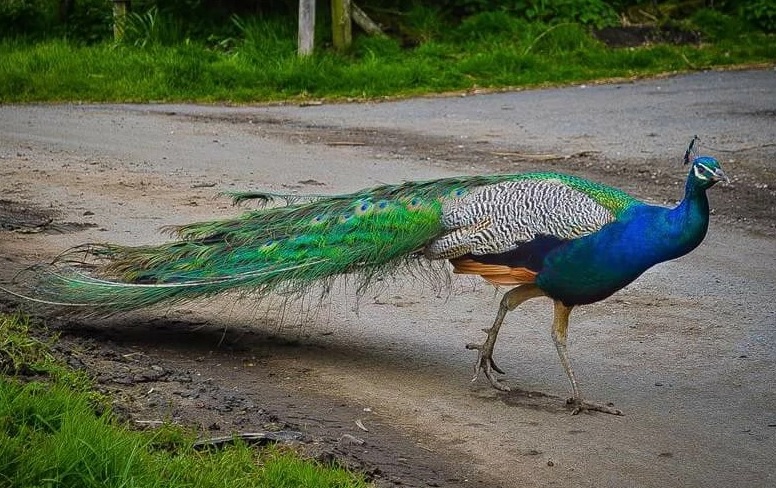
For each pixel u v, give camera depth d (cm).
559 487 648
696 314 972
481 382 816
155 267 818
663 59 2673
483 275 780
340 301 996
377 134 1845
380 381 807
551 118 1989
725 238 1214
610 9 2891
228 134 1833
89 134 1808
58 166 1531
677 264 1123
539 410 767
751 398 788
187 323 905
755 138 1750
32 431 587
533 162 1599
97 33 2694
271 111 2106
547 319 962
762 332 925
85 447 558
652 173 1517
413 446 696
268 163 1588
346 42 2575
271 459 621
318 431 697
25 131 1822
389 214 795
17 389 624
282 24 2652
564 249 745
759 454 699
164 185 1424
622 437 724
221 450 627
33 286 857
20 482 529
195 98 2253
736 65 2669
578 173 1520
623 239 738
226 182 1452
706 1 3053
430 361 854
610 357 870
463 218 774
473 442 710
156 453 593
